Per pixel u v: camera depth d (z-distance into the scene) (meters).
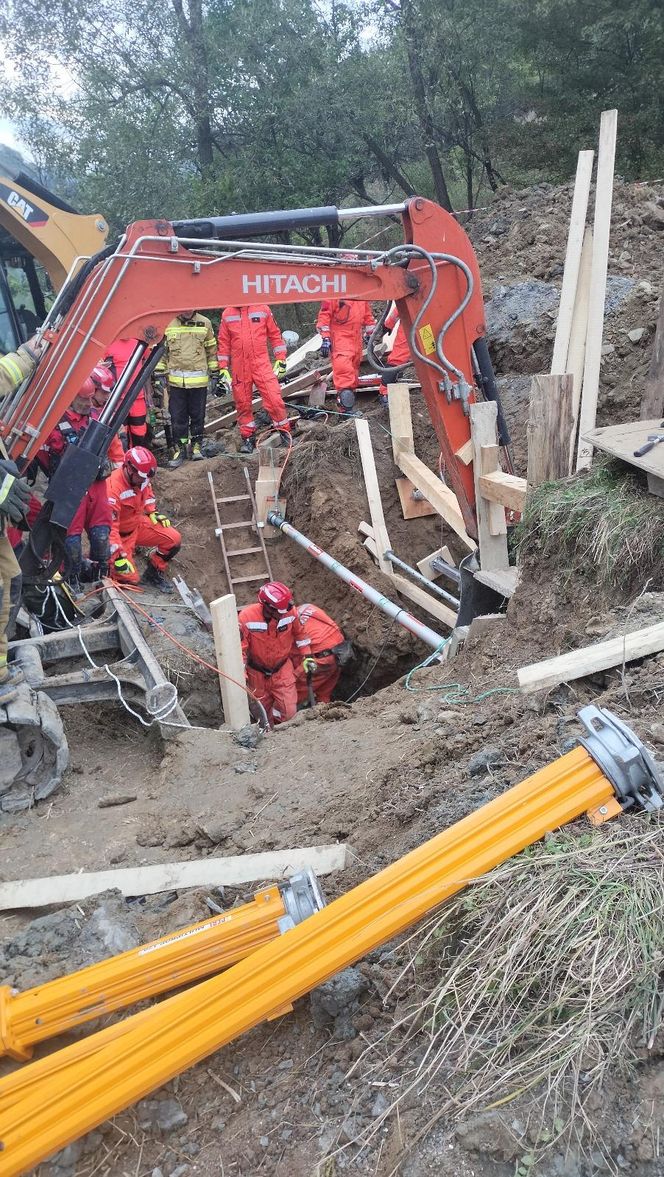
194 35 17.36
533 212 11.87
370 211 5.61
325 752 4.67
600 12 16.42
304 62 16.83
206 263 5.34
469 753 4.02
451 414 6.34
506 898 2.54
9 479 4.36
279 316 20.06
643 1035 2.25
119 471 7.57
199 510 9.84
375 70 17.02
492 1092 2.25
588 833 2.71
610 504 5.11
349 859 3.54
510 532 6.70
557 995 2.36
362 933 2.43
